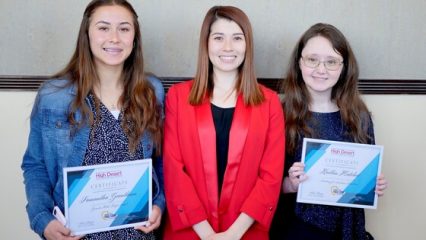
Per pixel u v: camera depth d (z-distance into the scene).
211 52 1.27
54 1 1.53
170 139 1.27
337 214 1.36
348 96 1.41
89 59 1.17
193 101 1.27
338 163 1.33
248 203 1.25
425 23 1.68
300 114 1.40
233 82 1.32
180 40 1.60
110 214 1.16
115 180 1.15
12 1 1.51
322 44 1.34
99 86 1.20
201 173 1.25
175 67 1.62
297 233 1.35
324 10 1.63
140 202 1.19
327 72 1.34
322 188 1.33
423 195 1.81
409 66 1.71
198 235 1.25
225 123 1.28
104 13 1.14
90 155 1.14
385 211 1.81
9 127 1.59
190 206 1.23
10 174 1.61
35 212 1.10
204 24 1.28
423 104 1.74
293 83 1.43
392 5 1.66
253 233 1.29
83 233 1.14
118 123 1.17
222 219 1.27
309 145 1.32
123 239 1.18
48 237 1.10
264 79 1.65
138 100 1.21
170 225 1.32
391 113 1.73
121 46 1.16
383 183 1.34
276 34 1.63
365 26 1.66
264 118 1.28
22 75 1.56
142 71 1.25
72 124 1.13
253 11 1.61
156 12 1.57
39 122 1.16
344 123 1.39
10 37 1.53
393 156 1.77
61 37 1.55
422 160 1.78
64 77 1.19
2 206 1.63
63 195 1.15
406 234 1.83
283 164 1.31
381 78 1.71
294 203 1.41
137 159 1.19
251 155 1.25
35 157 1.18
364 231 1.40
